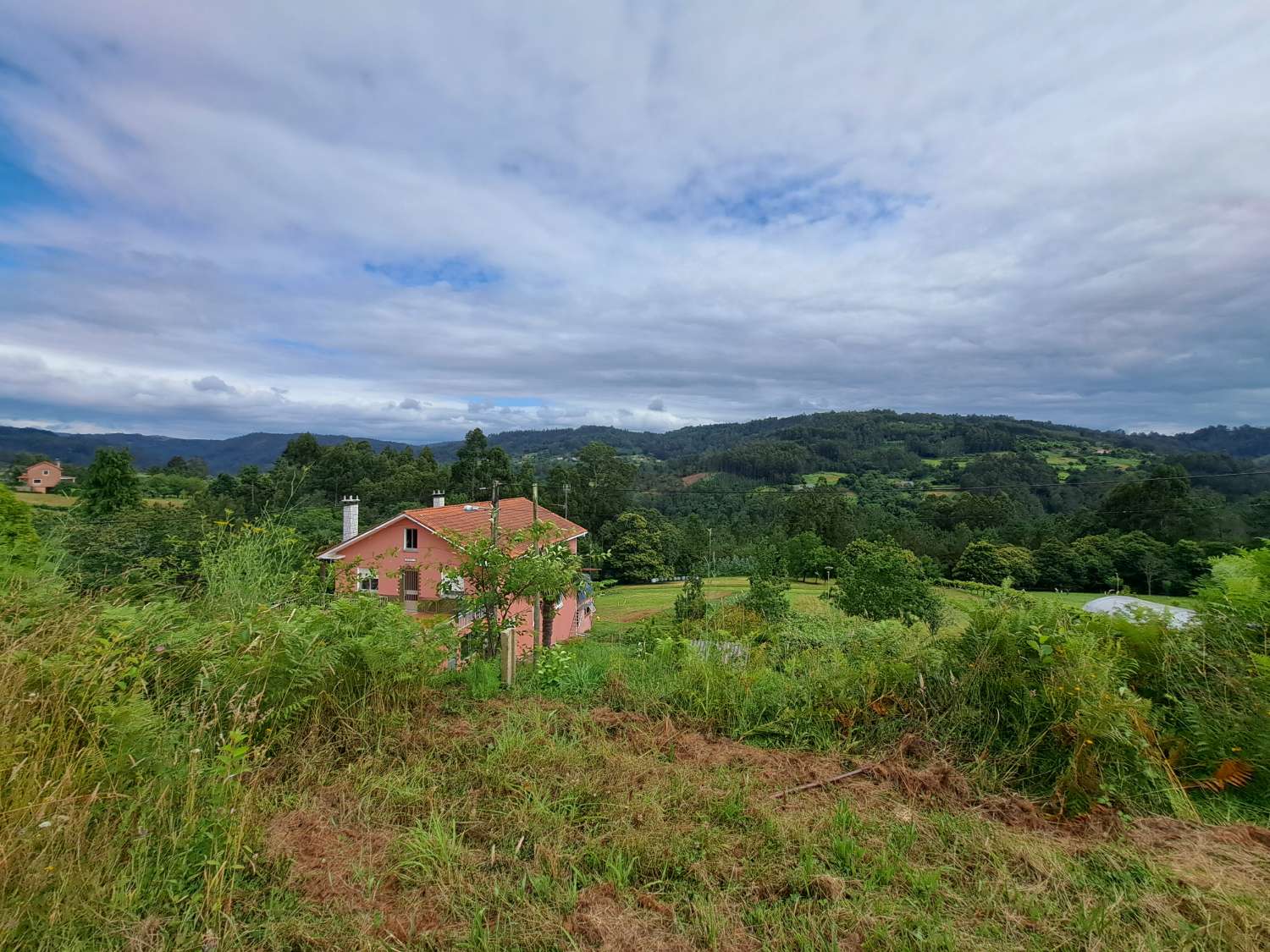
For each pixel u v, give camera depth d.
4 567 4.05
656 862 2.55
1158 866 2.52
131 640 3.57
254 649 3.60
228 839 2.42
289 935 2.11
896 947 2.08
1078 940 2.14
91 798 2.34
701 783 3.23
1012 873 2.54
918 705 3.92
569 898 2.29
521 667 5.42
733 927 2.19
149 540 9.84
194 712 3.34
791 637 6.69
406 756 3.52
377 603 4.66
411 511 16.98
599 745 3.63
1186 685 3.77
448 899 2.30
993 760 3.49
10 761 2.31
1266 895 2.29
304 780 3.17
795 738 3.87
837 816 2.88
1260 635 4.00
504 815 2.90
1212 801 3.22
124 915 2.09
